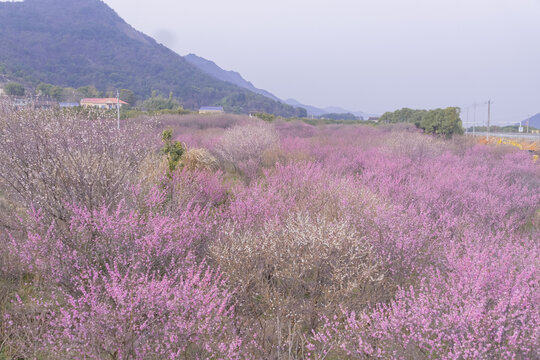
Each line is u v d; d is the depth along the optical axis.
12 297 3.49
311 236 3.69
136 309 2.58
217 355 2.81
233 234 4.25
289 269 3.57
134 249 3.69
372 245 4.06
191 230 4.25
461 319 2.67
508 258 3.76
